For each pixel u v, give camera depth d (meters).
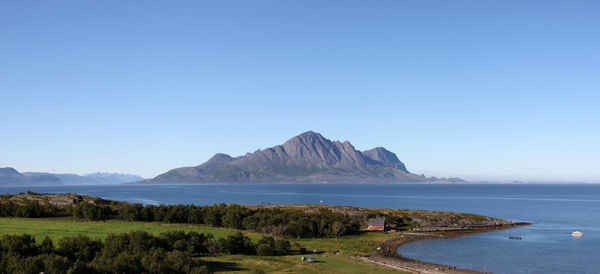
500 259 97.00
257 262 80.81
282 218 131.25
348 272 76.38
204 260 79.94
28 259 56.31
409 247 113.31
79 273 55.31
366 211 179.00
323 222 131.88
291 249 99.44
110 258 63.28
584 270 86.38
